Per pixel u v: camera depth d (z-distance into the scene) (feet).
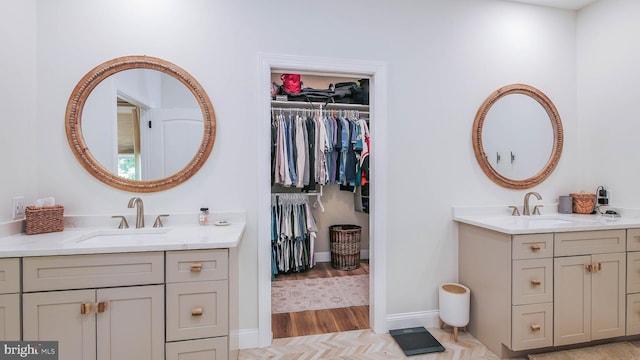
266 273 6.32
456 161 7.25
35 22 5.50
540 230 5.65
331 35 6.61
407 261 7.04
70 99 5.61
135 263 4.28
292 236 10.61
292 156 9.56
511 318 5.60
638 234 6.14
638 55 6.66
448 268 7.25
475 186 7.35
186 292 4.41
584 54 7.77
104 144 5.81
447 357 5.91
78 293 4.15
